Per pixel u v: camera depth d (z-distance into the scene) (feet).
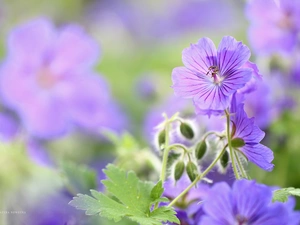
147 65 4.73
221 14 5.42
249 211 1.77
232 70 1.81
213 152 2.01
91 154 3.55
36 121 3.41
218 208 1.77
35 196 2.42
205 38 1.83
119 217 1.83
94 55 3.55
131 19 5.83
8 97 3.41
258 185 1.76
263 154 1.84
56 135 3.43
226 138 1.90
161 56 4.67
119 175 1.90
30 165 2.61
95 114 3.53
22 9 5.27
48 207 2.36
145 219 1.83
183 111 3.09
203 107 1.82
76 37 3.53
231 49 1.81
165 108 3.40
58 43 3.50
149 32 5.76
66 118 3.49
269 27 2.86
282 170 2.81
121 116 3.72
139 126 3.91
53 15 5.51
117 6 5.89
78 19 5.68
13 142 2.75
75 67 3.52
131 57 5.06
